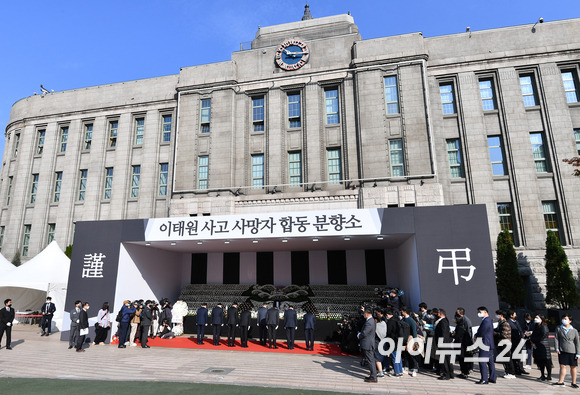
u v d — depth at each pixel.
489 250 12.68
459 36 22.97
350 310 17.39
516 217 20.33
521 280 18.09
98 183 26.08
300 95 24.19
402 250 17.27
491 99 22.34
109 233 16.08
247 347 13.87
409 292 15.55
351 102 22.94
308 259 20.58
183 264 21.98
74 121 27.83
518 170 20.75
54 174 27.48
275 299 18.27
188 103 24.86
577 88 21.39
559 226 20.03
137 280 17.09
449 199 21.11
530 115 21.47
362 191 20.77
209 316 16.83
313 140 22.91
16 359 11.36
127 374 9.54
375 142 21.64
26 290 20.94
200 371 9.90
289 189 22.78
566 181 20.16
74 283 15.72
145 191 25.12
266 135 23.75
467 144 21.58
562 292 17.55
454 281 12.65
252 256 21.25
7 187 28.86
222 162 23.12
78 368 10.21
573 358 8.63
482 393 8.03
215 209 22.23
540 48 21.77
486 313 9.37
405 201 20.20
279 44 25.16
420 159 20.91
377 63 22.67
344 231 14.09
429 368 10.43
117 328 15.27
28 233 27.16
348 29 25.00
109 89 27.55
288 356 12.30
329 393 7.94
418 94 21.80
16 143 29.61
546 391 8.23
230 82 24.28
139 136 26.73
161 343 14.54
